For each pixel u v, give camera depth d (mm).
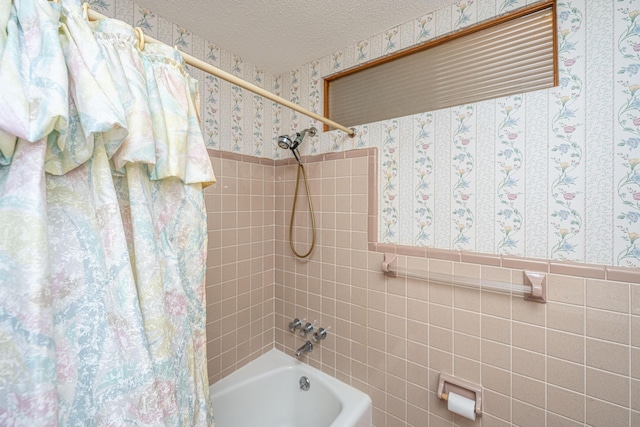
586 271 848
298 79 1621
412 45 1205
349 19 1203
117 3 1039
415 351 1200
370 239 1317
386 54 1282
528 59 969
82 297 482
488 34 1055
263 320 1684
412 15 1176
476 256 1037
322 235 1508
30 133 387
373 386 1326
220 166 1418
